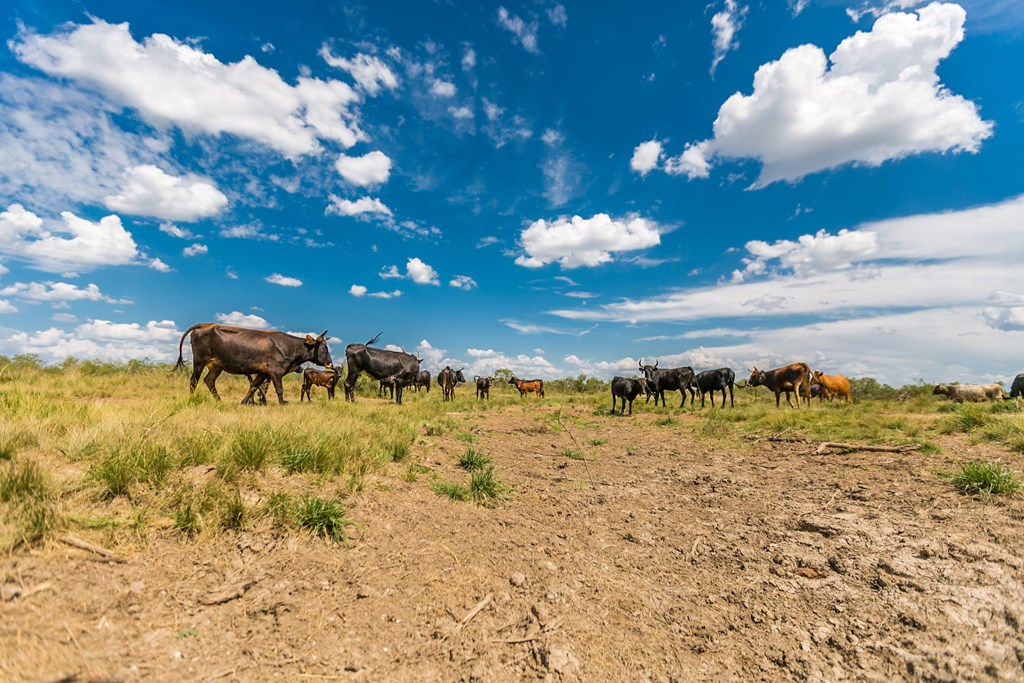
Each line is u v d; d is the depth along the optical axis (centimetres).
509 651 281
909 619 307
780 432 983
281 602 288
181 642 241
